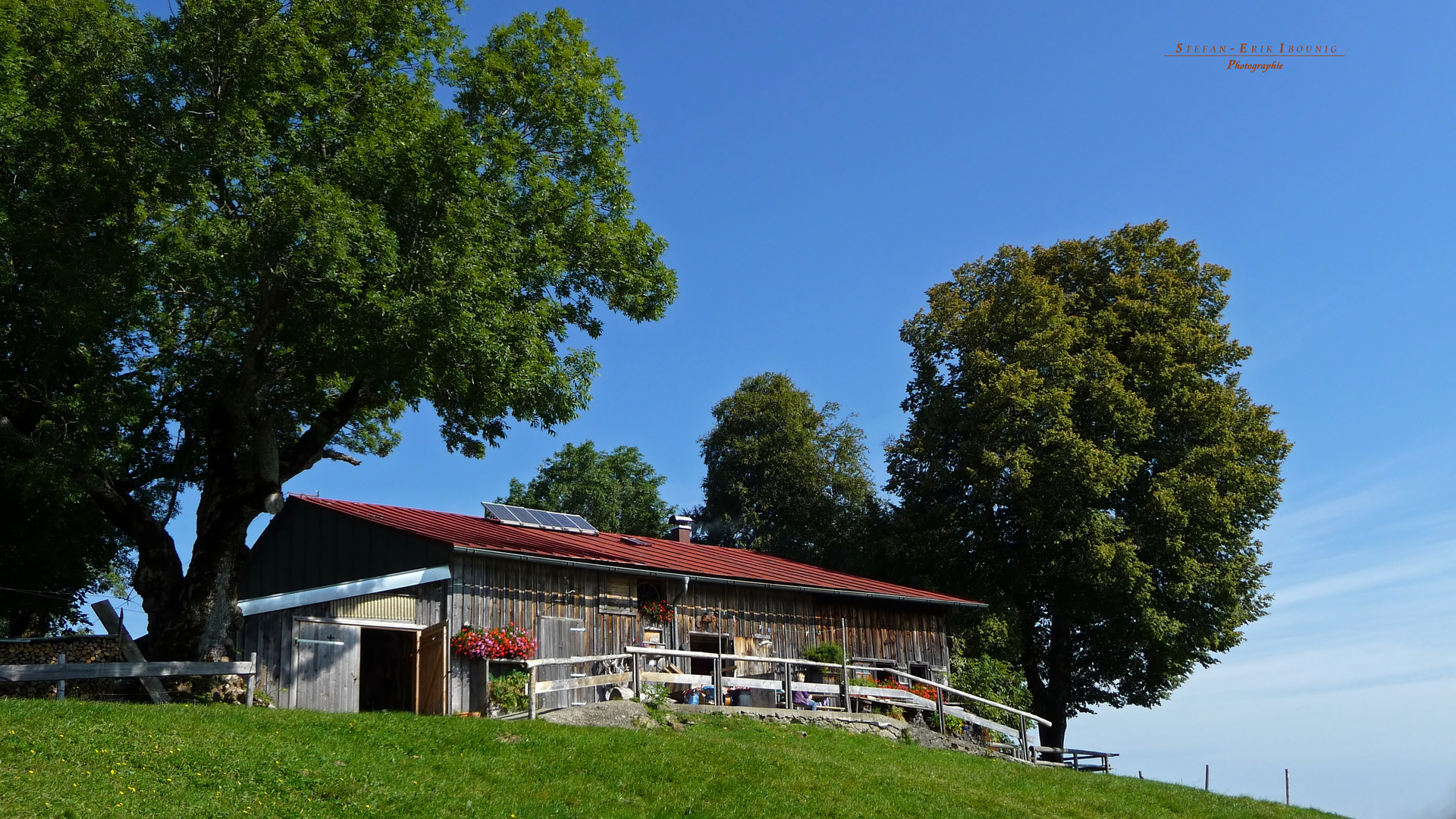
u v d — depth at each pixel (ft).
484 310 59.57
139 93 55.98
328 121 60.03
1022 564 122.31
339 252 53.88
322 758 48.60
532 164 69.72
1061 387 120.88
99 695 63.26
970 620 119.65
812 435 169.58
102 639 73.00
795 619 97.14
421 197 58.95
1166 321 125.08
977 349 128.36
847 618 102.22
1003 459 118.11
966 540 126.11
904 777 64.23
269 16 57.16
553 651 76.43
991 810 60.95
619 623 82.23
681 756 59.06
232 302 60.39
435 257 57.82
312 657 66.33
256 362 63.26
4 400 61.57
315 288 57.16
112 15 58.03
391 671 75.15
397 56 63.52
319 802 43.73
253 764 45.91
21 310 58.34
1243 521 122.21
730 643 90.53
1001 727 93.56
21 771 40.68
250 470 67.41
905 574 130.82
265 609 64.18
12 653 69.46
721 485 167.43
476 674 70.74
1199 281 132.05
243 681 61.93
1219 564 118.52
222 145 55.16
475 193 61.16
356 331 56.13
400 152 58.65
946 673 109.70
